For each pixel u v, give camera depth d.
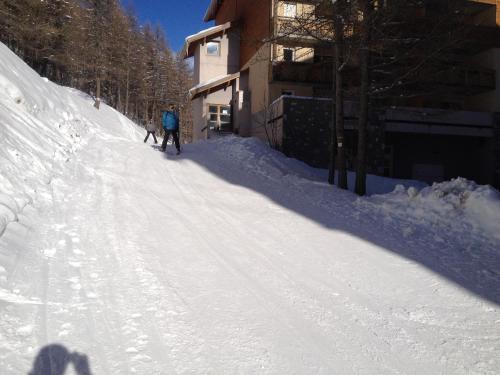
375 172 16.69
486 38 19.52
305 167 13.67
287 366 2.63
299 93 19.98
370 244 5.52
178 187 7.95
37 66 36.19
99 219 5.18
